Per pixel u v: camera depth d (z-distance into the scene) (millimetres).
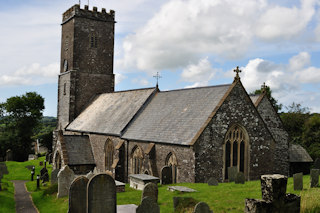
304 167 42781
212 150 30453
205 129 30094
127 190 29438
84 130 48938
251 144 33094
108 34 58906
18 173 51750
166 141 32344
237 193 23938
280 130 41250
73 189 21562
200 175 29562
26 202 29812
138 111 41688
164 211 20781
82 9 56375
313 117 61281
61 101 59594
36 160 74750
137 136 36906
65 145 44219
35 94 95438
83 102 57031
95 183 18797
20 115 93312
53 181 36406
